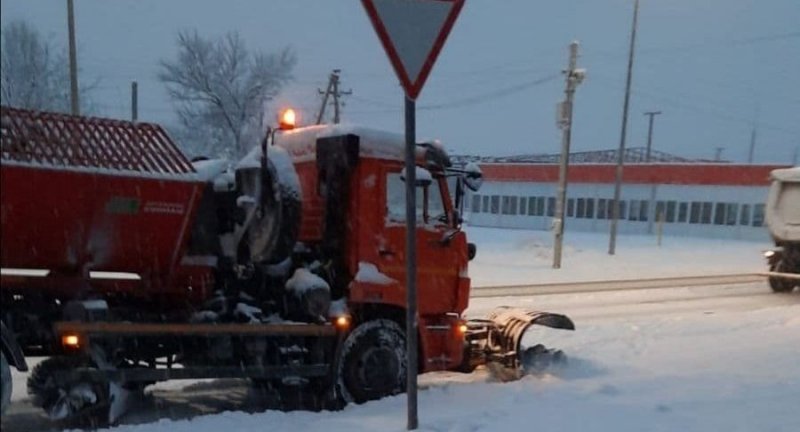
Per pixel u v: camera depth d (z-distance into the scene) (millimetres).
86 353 6414
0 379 6016
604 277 23781
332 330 7672
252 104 42812
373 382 8016
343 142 7855
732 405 7203
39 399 6977
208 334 6957
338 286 8016
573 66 27094
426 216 8445
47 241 6348
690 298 18531
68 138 6387
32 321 6609
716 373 8789
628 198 53000
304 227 8289
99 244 6617
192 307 7504
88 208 6398
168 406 7816
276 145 8492
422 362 8469
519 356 9164
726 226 48000
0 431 6277
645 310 16125
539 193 56906
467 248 8750
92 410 6656
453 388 8422
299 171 8430
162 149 6922
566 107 26938
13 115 6152
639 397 7598
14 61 25969
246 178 7574
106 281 6891
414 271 6320
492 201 60125
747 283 22391
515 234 44969
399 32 6016
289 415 7082
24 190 6074
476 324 9570
